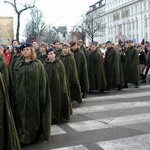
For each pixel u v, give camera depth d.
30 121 6.76
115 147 6.68
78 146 6.79
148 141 7.00
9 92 6.59
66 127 8.16
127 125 8.27
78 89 10.01
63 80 8.19
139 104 10.77
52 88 8.12
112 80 13.60
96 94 12.95
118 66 13.60
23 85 6.70
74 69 9.83
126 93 13.03
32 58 6.87
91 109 10.14
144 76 16.34
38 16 48.09
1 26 48.84
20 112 6.70
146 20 80.06
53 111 8.27
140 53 16.19
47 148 6.69
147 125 8.23
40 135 7.13
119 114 9.45
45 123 6.80
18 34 24.92
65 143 6.98
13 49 11.53
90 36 74.88
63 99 8.36
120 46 16.31
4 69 6.54
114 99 11.74
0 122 5.08
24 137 6.70
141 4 81.50
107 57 13.72
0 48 9.40
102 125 8.31
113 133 7.61
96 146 6.77
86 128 8.06
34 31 45.81
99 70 12.98
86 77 11.53
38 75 6.74
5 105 5.14
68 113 8.50
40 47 11.24
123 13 90.50
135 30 85.00
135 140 7.08
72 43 11.48
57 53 10.88
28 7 25.27
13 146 5.18
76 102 11.18
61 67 8.16
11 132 5.17
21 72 6.75
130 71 14.53
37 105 6.73
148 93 12.91
